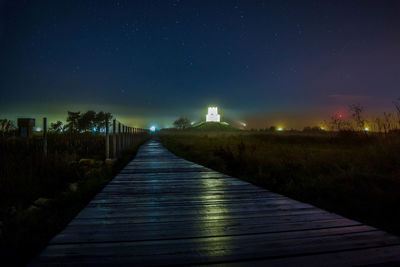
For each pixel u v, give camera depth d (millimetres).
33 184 6098
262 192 6191
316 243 3160
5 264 2598
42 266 2561
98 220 4055
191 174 9070
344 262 2689
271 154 12422
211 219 4121
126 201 5312
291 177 7254
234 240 3260
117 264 2617
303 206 4922
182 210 4645
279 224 3865
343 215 4340
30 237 3209
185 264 2639
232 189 6547
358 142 15820
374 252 2914
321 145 17469
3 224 3719
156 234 3453
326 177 6863
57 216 4176
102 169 9328
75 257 2760
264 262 2693
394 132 11719
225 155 10938
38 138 12852
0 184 5699
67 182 7184
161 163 12500
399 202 4539
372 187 5449
